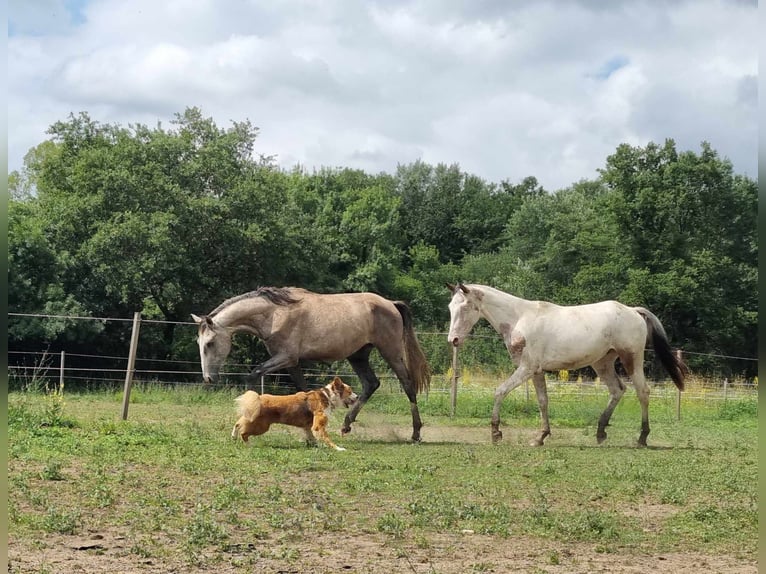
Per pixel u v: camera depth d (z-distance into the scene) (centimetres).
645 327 1450
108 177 3306
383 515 746
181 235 3434
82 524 667
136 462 991
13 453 1000
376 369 3362
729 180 5012
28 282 2962
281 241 3788
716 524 759
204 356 1355
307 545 633
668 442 1569
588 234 5397
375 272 5416
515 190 8956
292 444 1222
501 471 1041
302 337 1367
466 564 592
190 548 597
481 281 6538
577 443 1496
